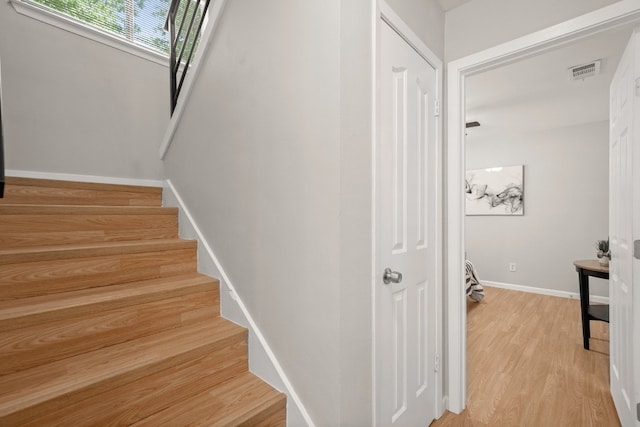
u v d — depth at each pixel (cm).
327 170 103
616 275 171
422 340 156
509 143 471
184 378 116
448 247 175
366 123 112
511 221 469
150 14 280
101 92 248
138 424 103
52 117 225
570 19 139
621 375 161
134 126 266
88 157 241
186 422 104
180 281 149
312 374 109
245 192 139
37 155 219
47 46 223
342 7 100
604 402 180
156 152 280
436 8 170
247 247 138
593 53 237
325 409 105
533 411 173
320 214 105
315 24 107
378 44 117
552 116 383
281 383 120
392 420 133
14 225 135
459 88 173
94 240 157
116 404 100
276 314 123
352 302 105
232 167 147
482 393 191
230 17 147
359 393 109
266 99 127
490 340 274
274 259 124
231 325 140
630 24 132
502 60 161
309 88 109
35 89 218
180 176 190
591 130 409
